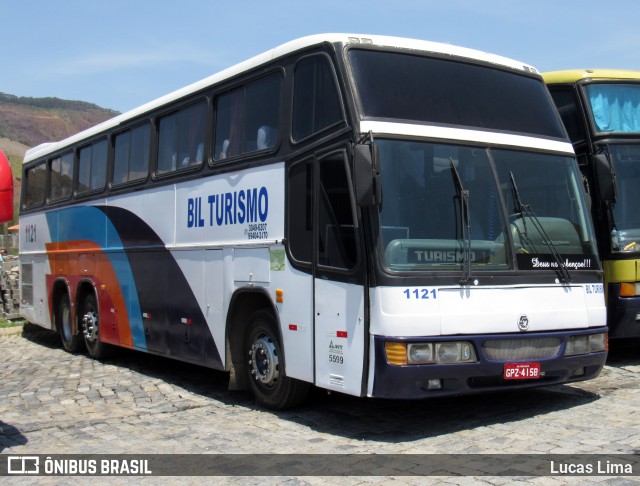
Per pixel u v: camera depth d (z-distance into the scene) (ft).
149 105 36.09
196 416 26.76
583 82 34.65
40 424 26.25
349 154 22.52
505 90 25.88
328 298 23.17
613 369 32.48
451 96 24.47
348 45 23.68
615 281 32.86
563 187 25.63
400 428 23.50
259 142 27.30
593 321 24.80
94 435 24.52
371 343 21.50
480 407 25.89
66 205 45.75
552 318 23.62
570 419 23.66
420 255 21.93
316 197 23.93
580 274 24.71
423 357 21.26
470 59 25.64
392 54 24.18
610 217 33.17
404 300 21.27
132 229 36.94
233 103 29.30
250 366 27.94
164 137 34.60
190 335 31.32
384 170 22.09
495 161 24.12
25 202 54.29
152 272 34.76
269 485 18.62
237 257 28.09
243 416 26.32
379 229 21.65
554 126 26.61
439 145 23.16
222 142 29.81
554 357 23.47
